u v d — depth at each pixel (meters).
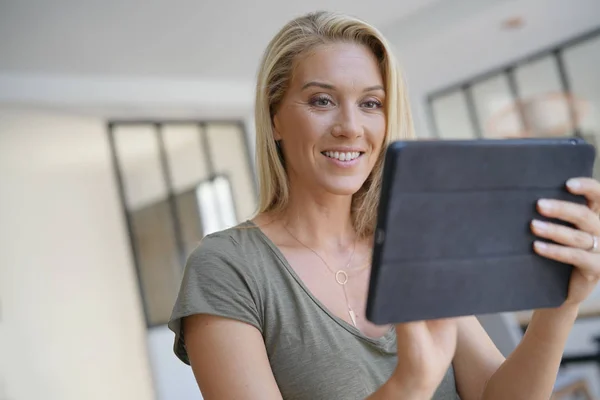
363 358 1.02
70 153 4.58
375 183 1.18
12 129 4.32
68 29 4.11
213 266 1.02
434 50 5.09
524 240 0.77
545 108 5.31
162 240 5.02
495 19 4.71
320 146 1.08
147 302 4.77
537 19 4.78
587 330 2.89
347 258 1.13
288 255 1.09
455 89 5.93
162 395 4.58
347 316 1.06
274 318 1.02
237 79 5.51
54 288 4.16
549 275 0.79
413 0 4.71
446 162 0.71
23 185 4.21
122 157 5.07
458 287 0.74
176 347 1.03
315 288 1.07
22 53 4.32
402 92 1.13
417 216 0.71
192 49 4.78
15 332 3.90
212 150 5.61
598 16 4.88
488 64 5.55
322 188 1.10
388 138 1.13
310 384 1.00
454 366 1.14
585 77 5.16
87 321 4.27
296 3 4.36
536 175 0.77
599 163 5.08
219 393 0.95
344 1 4.48
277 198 1.16
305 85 1.08
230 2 4.15
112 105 4.91
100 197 4.65
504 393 1.00
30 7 3.76
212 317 0.98
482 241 0.75
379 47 1.12
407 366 0.77
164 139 5.36
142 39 4.45
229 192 5.59
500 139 0.74
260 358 0.98
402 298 0.71
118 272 4.54
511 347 1.70
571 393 2.71
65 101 4.68
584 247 0.79
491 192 0.74
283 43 1.12
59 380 4.04
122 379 4.35
